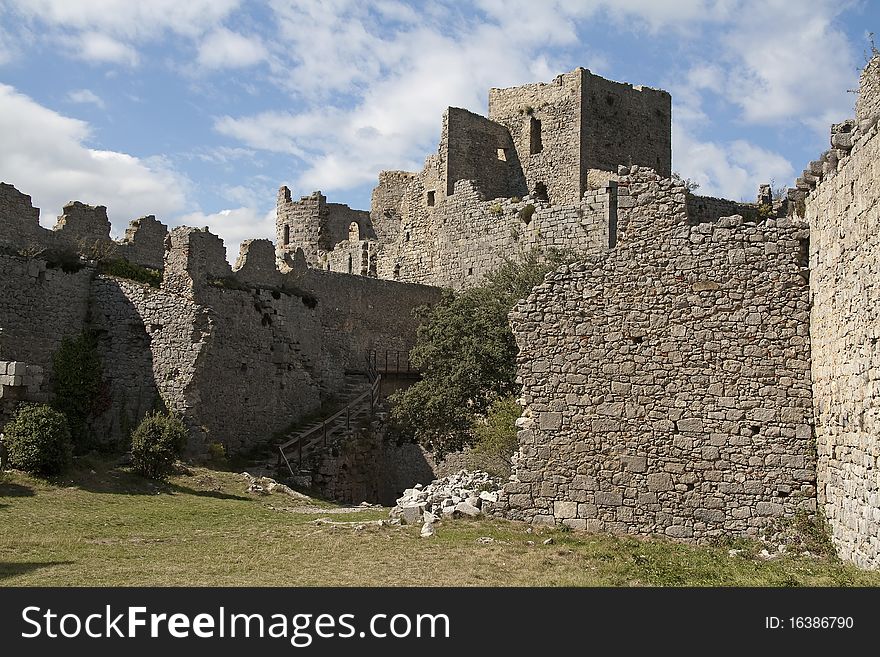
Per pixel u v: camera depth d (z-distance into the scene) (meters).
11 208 34.88
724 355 20.22
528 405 21.36
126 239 40.75
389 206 73.44
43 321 34.72
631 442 20.58
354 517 25.05
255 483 31.05
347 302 45.34
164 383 35.03
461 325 39.03
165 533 21.59
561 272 21.42
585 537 19.98
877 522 15.43
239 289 37.78
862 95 18.84
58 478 26.97
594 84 62.84
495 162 63.81
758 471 19.73
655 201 21.09
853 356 16.70
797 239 20.02
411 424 38.16
